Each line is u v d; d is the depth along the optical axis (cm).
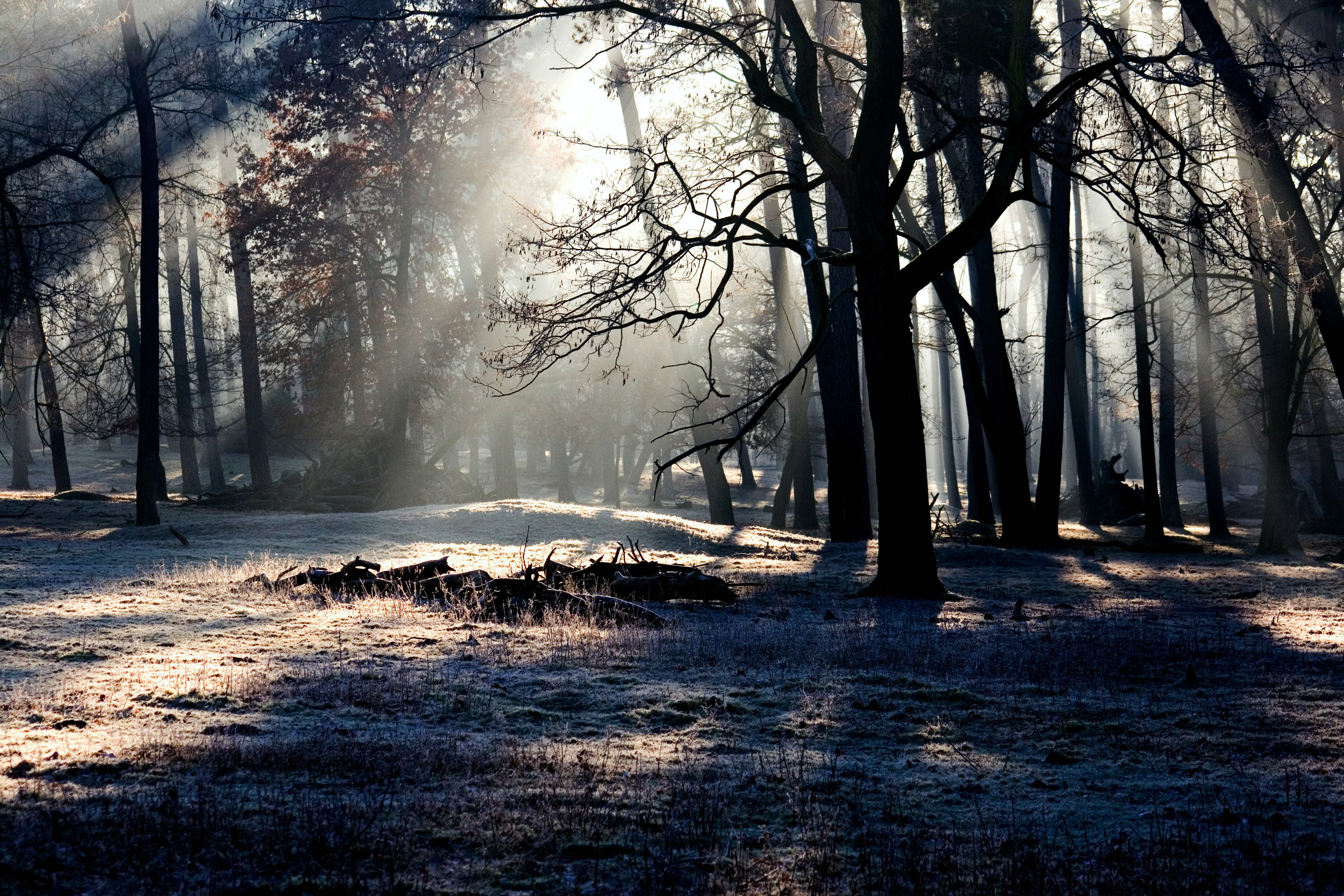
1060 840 559
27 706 768
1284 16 2734
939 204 3378
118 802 555
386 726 767
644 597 1597
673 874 485
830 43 2502
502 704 850
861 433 2986
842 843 542
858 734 790
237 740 700
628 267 1697
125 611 1300
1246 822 590
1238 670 1063
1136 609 1647
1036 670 1036
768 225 3512
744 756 718
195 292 5475
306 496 3781
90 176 3778
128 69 2978
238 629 1192
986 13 2259
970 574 2239
